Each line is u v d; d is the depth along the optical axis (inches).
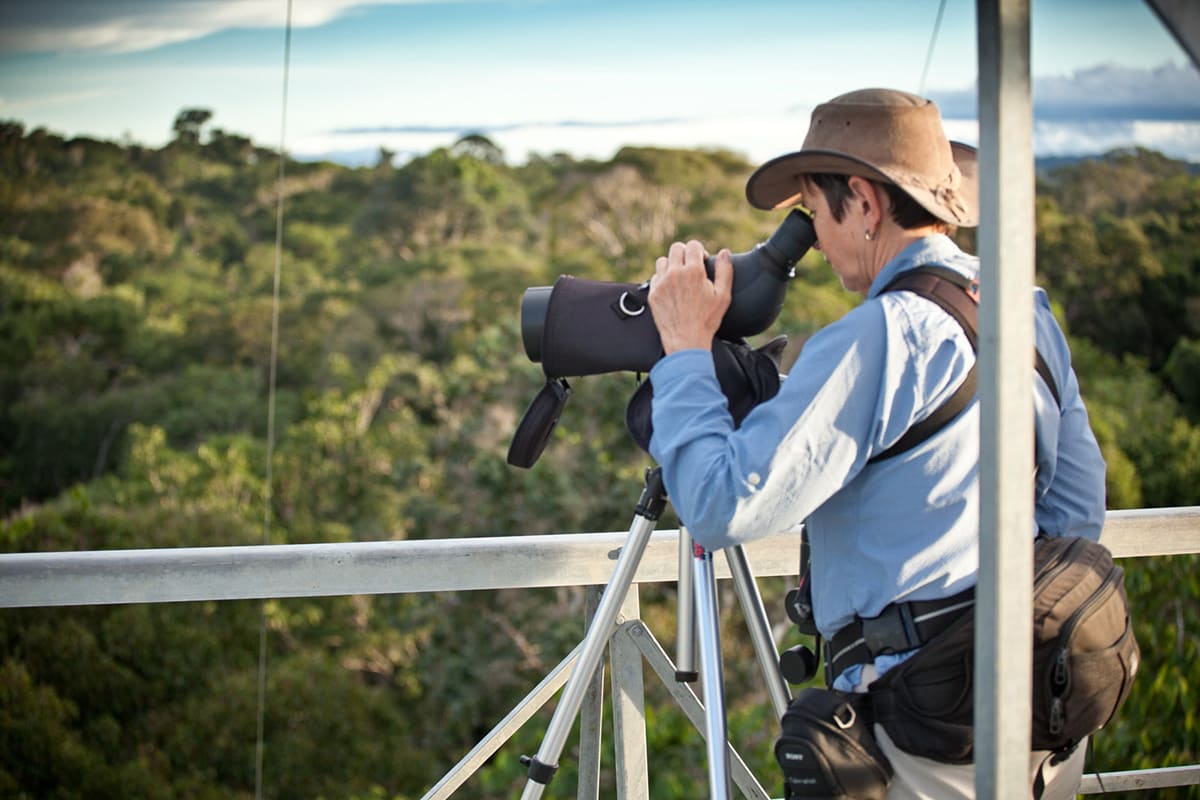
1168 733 132.3
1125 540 61.9
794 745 40.3
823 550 42.4
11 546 617.0
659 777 233.9
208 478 690.2
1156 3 30.3
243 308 832.3
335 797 509.7
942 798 41.0
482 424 513.3
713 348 44.8
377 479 632.4
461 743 494.6
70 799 501.0
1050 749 40.9
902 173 41.4
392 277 860.0
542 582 56.6
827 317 518.9
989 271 33.1
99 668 514.0
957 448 40.2
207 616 537.3
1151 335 657.0
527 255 892.0
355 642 537.0
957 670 39.5
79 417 766.5
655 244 882.1
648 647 56.6
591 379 437.1
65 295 825.5
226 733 513.7
